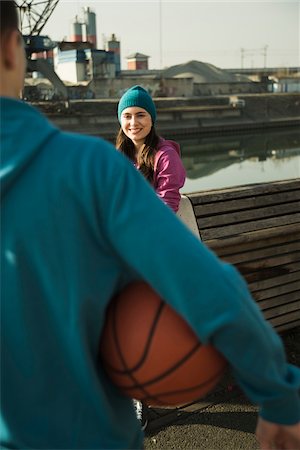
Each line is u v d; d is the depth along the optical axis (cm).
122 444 101
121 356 99
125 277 97
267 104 6600
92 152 90
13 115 92
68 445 96
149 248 86
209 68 8169
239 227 328
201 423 263
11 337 92
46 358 93
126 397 108
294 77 8675
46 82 6175
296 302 360
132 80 6347
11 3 98
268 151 4947
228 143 5553
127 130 284
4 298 91
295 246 354
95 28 8138
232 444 246
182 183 280
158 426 261
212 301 86
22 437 96
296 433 99
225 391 291
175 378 98
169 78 6694
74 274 89
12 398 95
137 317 98
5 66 97
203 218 315
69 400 95
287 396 95
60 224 88
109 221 88
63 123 4822
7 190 89
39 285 91
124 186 88
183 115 5688
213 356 99
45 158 89
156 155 276
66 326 91
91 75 6456
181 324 97
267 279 345
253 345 89
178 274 85
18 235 88
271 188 342
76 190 88
